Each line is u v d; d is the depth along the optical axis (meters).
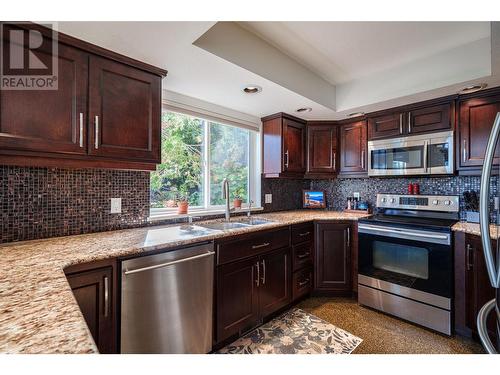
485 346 0.90
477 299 1.75
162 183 2.16
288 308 2.33
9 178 1.39
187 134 2.34
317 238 2.57
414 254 2.06
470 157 2.08
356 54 1.99
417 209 2.52
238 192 2.78
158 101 1.65
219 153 2.60
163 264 1.41
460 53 1.86
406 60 2.08
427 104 2.28
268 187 3.03
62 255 1.17
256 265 1.96
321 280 2.56
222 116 2.51
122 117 1.49
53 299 0.69
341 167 2.96
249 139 2.90
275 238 2.14
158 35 1.28
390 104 2.39
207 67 1.65
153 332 1.38
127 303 1.29
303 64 2.16
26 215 1.45
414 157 2.36
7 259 1.10
